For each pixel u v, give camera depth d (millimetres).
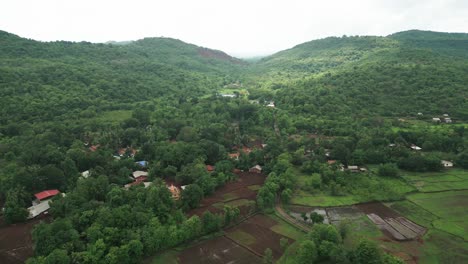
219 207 101375
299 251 71562
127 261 72438
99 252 70750
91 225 79000
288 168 123250
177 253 78688
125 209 83812
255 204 102750
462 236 85875
